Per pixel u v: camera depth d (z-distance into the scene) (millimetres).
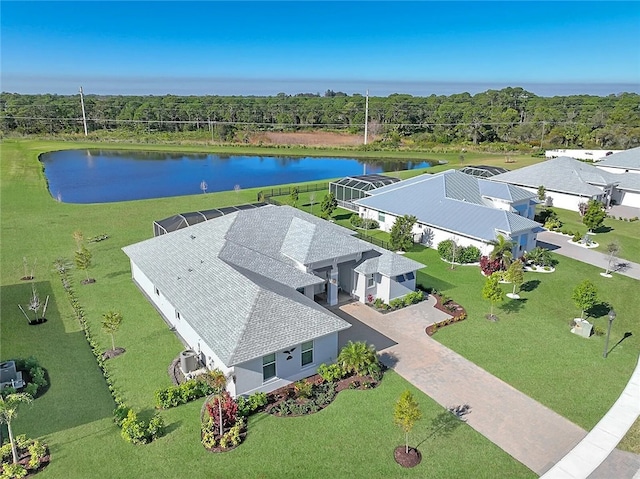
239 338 21016
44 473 16922
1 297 31406
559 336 27266
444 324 28391
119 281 34469
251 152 110188
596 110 138625
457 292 33406
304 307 23562
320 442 18688
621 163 67500
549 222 49906
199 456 17828
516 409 20844
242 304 23000
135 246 34156
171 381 22484
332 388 21969
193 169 92750
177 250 31141
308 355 23234
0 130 127688
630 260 40562
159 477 16828
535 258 38500
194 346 24719
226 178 83312
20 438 18016
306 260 28453
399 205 47250
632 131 106250
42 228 47719
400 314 29859
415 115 144000
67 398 21125
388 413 20469
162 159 104375
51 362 23938
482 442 18766
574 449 18438
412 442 18750
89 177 82562
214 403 19375
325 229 31109
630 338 27125
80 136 126750
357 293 31641
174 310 26859
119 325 26969
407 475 17094
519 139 119125
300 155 108562
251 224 31422
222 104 167375
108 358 24375
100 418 19875
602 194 56938
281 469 17281
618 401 21422
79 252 37812
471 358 24891
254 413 20406
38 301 30797
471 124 121875
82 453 17891
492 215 40594
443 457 17969
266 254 29391
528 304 31484
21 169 80125
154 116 145875
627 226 51438
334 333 23844
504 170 69625
